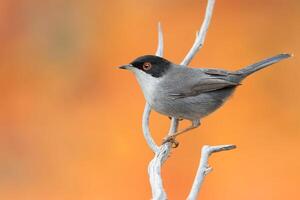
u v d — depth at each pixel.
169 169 16.23
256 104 18.95
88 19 21.94
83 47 21.36
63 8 22.05
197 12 21.94
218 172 16.52
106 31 21.73
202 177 7.33
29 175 17.33
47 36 21.58
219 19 21.77
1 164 17.64
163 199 7.08
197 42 9.09
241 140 17.56
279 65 19.88
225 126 17.88
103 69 20.75
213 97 9.05
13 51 21.42
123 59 20.89
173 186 15.94
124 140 17.84
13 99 20.02
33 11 21.83
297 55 20.52
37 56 21.33
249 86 19.48
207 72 9.04
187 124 16.62
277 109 18.88
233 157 16.88
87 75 20.69
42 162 17.59
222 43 20.97
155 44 21.12
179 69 8.95
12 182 17.23
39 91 20.27
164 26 21.56
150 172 7.59
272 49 20.95
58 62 21.16
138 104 19.02
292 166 16.77
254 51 20.88
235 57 20.59
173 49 20.73
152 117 17.19
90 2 22.25
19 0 21.80
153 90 8.83
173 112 8.98
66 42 21.44
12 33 21.70
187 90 8.84
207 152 7.48
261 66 9.15
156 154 7.95
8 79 20.72
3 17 21.75
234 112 18.50
